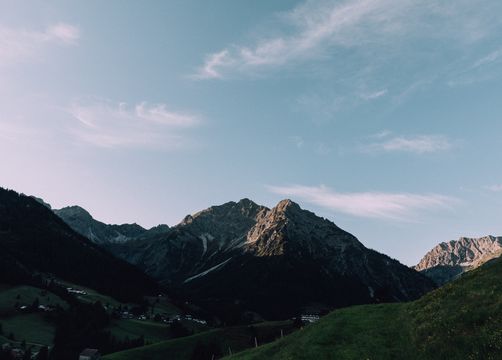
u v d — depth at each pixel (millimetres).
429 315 44156
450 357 33625
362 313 56219
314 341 47875
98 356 196625
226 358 62188
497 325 33750
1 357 172125
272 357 52281
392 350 40906
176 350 180625
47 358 179500
